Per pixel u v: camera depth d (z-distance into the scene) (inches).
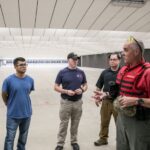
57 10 211.8
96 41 486.0
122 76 82.2
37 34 382.0
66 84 141.4
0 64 1119.0
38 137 171.2
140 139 76.6
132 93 77.2
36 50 783.1
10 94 123.7
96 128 193.5
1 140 163.6
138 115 75.7
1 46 606.2
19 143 131.1
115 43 525.3
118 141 85.7
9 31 349.7
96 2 190.5
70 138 161.0
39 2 187.9
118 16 237.5
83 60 1202.0
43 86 458.6
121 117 82.4
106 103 151.0
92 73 727.1
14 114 122.8
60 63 1226.0
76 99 142.3
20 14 222.5
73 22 260.7
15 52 832.3
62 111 142.6
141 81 74.9
